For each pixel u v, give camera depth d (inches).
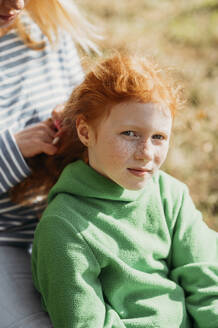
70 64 76.2
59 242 54.7
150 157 53.3
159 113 53.2
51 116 67.9
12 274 65.3
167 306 57.6
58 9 74.0
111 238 57.1
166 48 162.1
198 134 126.6
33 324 58.9
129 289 56.8
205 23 176.6
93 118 55.4
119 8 187.5
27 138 64.7
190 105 135.6
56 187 59.7
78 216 56.6
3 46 70.7
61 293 53.7
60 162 65.5
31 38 72.4
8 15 63.2
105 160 54.7
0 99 68.7
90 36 79.8
